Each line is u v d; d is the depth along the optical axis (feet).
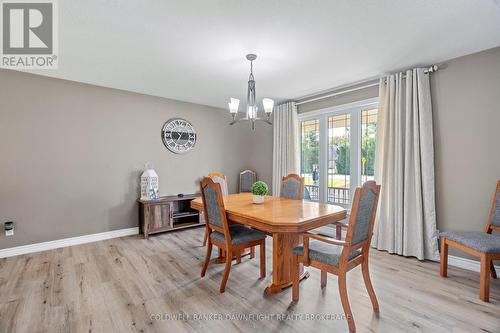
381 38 7.46
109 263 9.01
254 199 8.77
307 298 6.70
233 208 7.89
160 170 13.78
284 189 10.78
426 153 9.17
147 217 12.14
